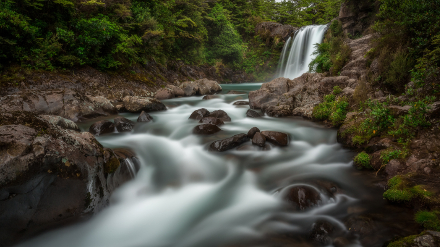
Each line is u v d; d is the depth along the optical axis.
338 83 9.07
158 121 8.80
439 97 5.36
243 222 3.82
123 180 4.46
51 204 3.18
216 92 17.12
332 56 12.05
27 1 10.12
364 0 16.12
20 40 9.91
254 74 31.33
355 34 17.11
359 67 9.47
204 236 3.54
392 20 8.04
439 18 6.22
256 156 5.93
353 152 5.83
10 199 2.81
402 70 6.86
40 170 2.89
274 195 4.32
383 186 4.30
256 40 35.22
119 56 13.76
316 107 8.71
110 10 14.27
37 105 7.61
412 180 3.99
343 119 7.43
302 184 4.60
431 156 4.35
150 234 3.63
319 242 3.21
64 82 10.54
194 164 5.65
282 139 6.50
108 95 11.66
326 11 41.12
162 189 4.72
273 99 10.34
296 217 3.81
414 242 2.66
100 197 3.69
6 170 2.65
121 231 3.67
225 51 28.77
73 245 3.38
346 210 3.84
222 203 4.35
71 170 3.15
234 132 7.57
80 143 3.43
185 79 19.66
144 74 15.28
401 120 5.36
